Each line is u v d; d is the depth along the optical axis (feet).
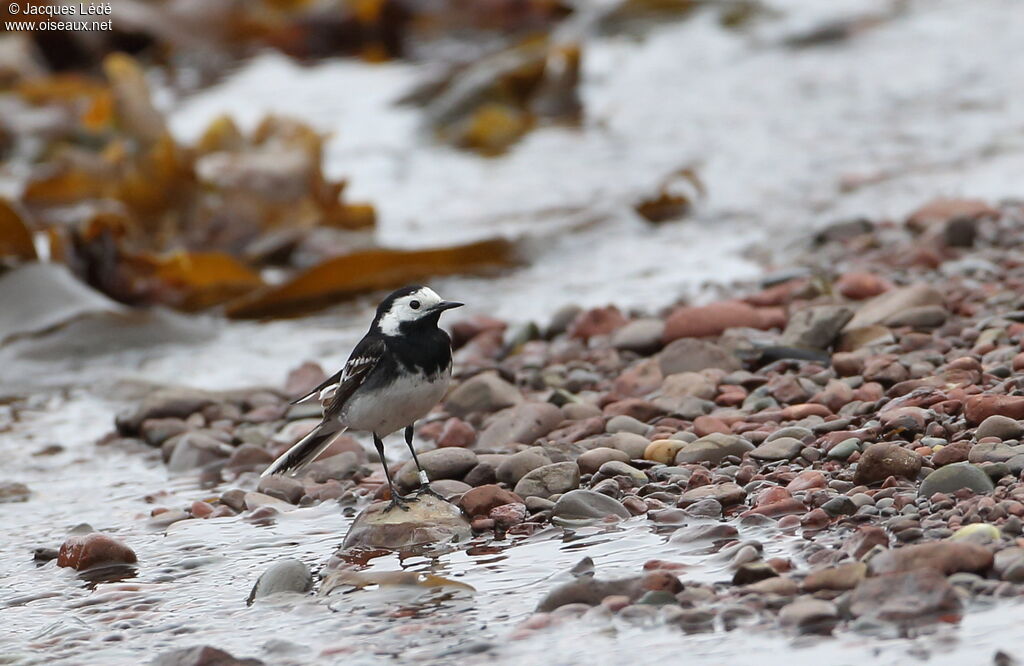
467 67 101.35
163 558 31.09
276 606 26.94
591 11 122.62
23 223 56.59
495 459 34.19
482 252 61.57
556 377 42.91
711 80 99.55
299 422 42.09
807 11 117.80
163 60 115.44
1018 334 38.78
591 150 84.07
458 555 29.14
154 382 48.73
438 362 32.65
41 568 31.19
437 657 23.45
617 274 59.26
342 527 32.55
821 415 34.76
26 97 101.09
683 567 26.30
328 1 119.85
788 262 55.67
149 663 24.38
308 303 59.26
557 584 26.18
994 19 109.50
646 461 33.12
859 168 72.38
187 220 65.16
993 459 28.84
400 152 88.02
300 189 66.90
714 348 40.40
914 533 25.72
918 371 36.68
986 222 55.31
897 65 97.60
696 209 68.85
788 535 27.48
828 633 22.48
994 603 22.61
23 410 47.65
